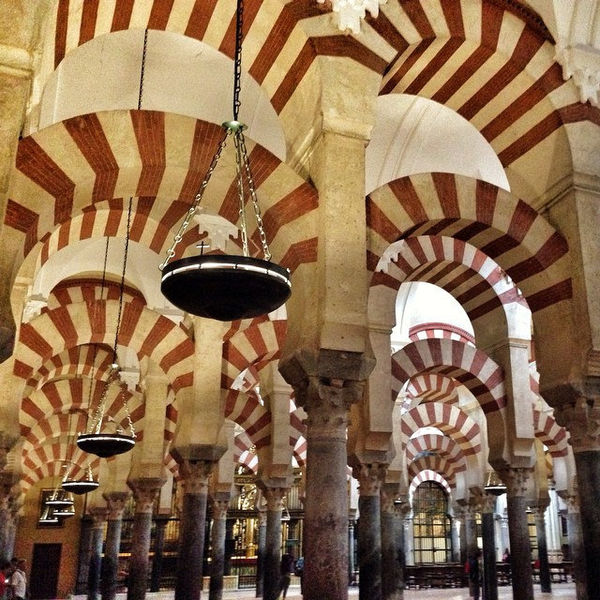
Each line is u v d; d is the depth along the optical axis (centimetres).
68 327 935
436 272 1063
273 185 577
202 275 423
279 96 650
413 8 655
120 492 1412
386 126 990
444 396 1467
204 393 956
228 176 568
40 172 511
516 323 1042
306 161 610
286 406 1203
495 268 1045
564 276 710
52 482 2042
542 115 732
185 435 939
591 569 639
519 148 760
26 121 527
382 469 884
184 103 948
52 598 1945
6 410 870
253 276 426
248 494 2300
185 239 985
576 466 678
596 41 726
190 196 589
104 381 1320
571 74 714
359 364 539
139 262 1170
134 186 567
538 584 1809
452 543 2306
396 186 672
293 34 613
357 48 618
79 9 578
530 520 2386
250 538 2267
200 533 909
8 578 1045
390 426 880
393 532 1067
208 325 986
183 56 877
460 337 1664
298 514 2286
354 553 2016
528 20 717
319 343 531
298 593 1694
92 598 1580
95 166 527
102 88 902
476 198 695
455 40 683
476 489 1426
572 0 713
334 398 528
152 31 832
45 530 2000
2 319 468
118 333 960
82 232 975
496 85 734
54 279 1130
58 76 841
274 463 1176
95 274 1260
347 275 551
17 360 890
